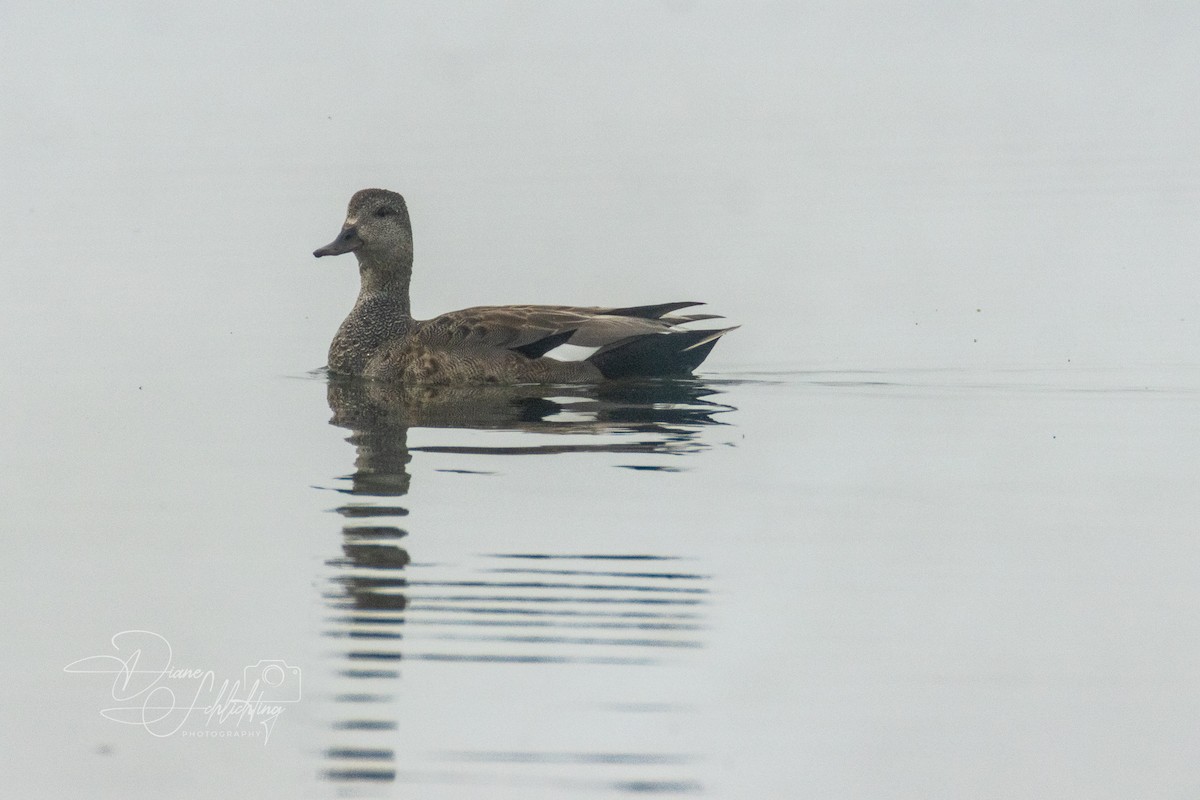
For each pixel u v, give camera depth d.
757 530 13.86
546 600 12.34
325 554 13.34
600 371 19.81
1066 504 14.58
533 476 15.34
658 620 12.04
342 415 18.03
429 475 15.46
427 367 19.80
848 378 19.78
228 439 16.98
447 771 10.15
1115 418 17.61
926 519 14.20
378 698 11.05
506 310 20.30
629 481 15.20
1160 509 14.43
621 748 10.48
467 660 11.37
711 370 20.36
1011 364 20.38
